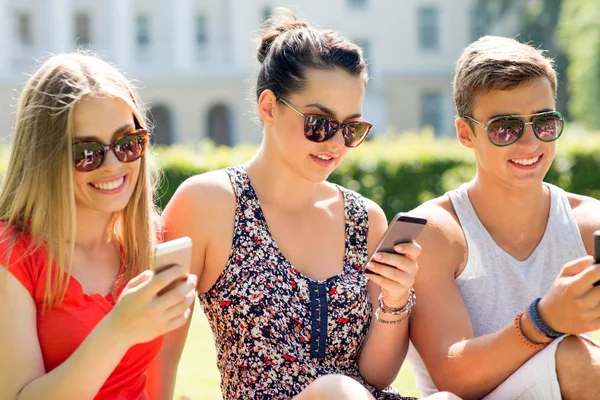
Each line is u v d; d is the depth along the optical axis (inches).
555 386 108.7
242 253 124.3
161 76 1684.3
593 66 1243.8
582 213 135.5
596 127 1234.6
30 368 102.1
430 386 136.0
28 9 1663.4
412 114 1828.2
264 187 129.2
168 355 125.6
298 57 123.0
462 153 533.6
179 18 1697.8
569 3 1337.4
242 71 1728.6
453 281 130.6
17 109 108.9
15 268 103.2
